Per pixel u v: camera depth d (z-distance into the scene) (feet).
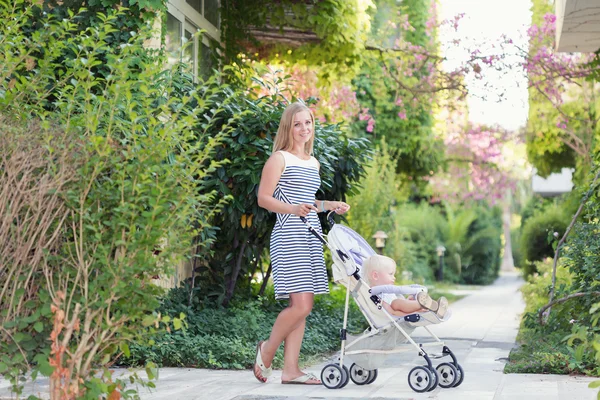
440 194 82.23
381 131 52.49
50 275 10.99
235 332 20.79
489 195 81.35
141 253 10.85
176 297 22.85
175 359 18.81
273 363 18.94
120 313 11.25
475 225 86.33
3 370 10.41
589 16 28.76
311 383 15.93
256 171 22.45
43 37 16.25
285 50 33.04
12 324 10.52
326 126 25.03
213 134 22.77
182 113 19.92
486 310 43.73
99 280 10.90
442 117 66.23
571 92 47.83
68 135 11.33
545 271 51.44
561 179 66.44
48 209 10.87
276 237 15.79
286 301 26.86
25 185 10.84
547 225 65.51
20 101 14.46
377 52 39.55
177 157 11.62
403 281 51.80
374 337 15.57
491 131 69.97
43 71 15.37
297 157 16.10
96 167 10.93
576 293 21.26
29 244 10.75
